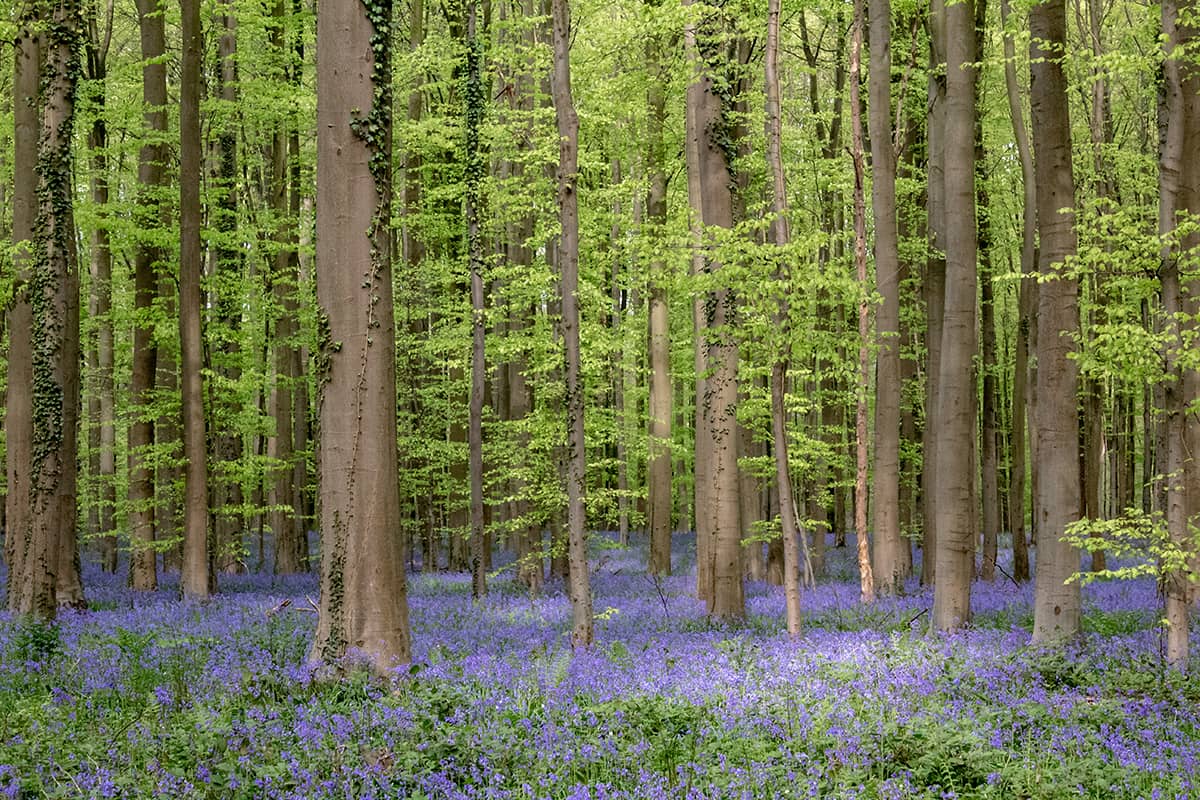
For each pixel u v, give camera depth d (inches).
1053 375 462.6
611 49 711.7
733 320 572.7
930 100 789.9
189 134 724.0
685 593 821.9
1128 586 788.6
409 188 1033.5
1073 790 244.7
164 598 730.2
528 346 731.4
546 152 693.9
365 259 366.0
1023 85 948.6
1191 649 440.5
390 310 374.6
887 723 289.1
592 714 302.0
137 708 319.3
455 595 815.1
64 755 257.6
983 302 914.1
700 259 626.2
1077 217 456.1
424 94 1026.7
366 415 365.1
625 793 228.5
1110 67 437.4
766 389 666.8
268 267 858.8
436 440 952.3
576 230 488.1
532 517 817.5
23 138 627.5
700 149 583.8
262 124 906.7
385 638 362.6
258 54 863.7
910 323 983.6
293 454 1027.3
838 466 990.4
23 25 532.1
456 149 864.9
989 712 307.4
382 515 366.6
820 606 683.4
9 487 624.7
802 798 233.0
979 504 1387.8
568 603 722.2
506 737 271.4
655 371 1000.2
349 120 363.9
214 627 516.7
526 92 886.4
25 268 624.1
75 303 638.5
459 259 906.1
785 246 469.4
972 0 566.9
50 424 526.9
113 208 745.0
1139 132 994.1
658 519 1018.1
